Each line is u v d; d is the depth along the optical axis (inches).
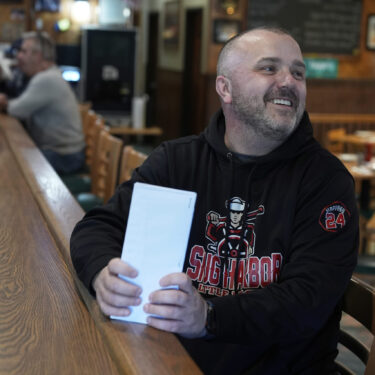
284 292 53.4
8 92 261.4
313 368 58.9
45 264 61.7
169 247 45.3
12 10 368.5
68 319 48.8
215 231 61.9
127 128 344.2
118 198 63.9
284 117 59.7
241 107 61.0
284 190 60.3
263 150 62.9
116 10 408.2
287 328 52.3
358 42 358.0
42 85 192.1
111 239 57.6
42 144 195.8
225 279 60.6
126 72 384.5
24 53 195.5
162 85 417.4
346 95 359.9
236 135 63.1
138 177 65.7
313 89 354.3
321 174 59.7
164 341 44.4
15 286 55.4
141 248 45.4
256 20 339.9
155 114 437.4
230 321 50.2
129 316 47.1
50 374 40.2
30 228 74.6
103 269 50.7
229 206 61.9
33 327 47.1
